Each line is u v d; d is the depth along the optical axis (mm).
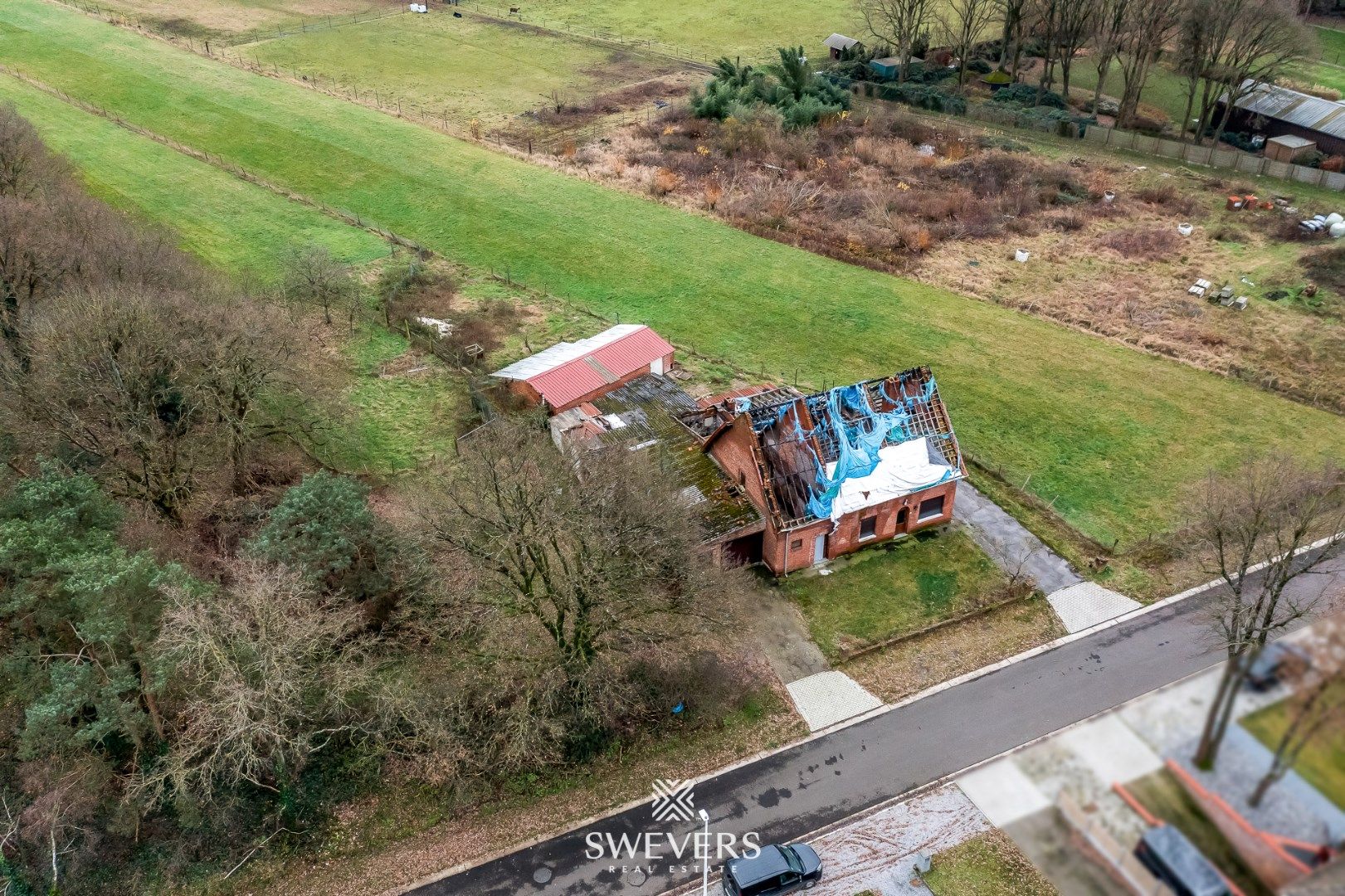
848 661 51281
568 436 61062
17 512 43750
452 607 49000
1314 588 54406
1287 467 53562
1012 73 136375
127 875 40938
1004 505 62062
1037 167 110000
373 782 44656
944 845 41938
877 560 57500
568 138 117938
